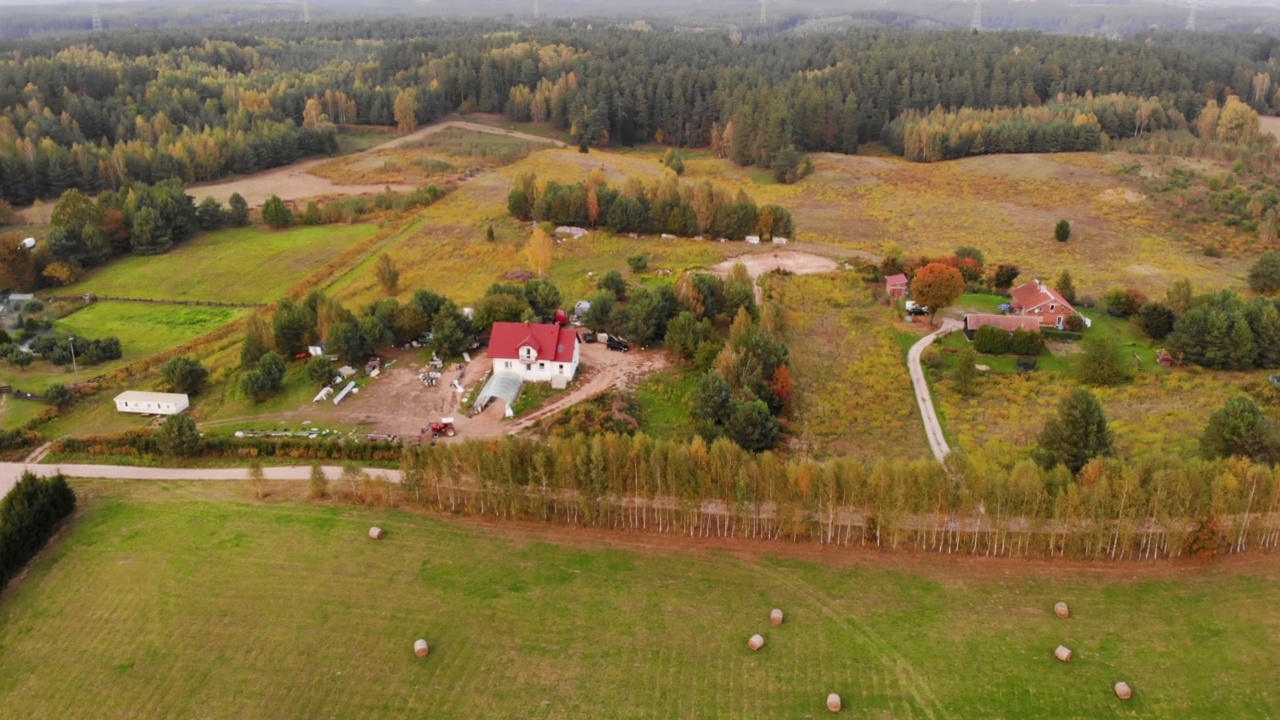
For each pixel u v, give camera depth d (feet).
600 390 280.92
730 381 269.85
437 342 303.48
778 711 153.38
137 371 298.97
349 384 282.97
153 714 152.66
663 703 155.02
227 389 285.23
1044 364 309.01
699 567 189.67
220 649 165.89
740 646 167.63
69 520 207.51
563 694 156.56
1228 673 160.04
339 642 167.12
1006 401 281.74
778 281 393.29
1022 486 189.06
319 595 179.22
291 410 269.44
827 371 305.12
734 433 245.24
